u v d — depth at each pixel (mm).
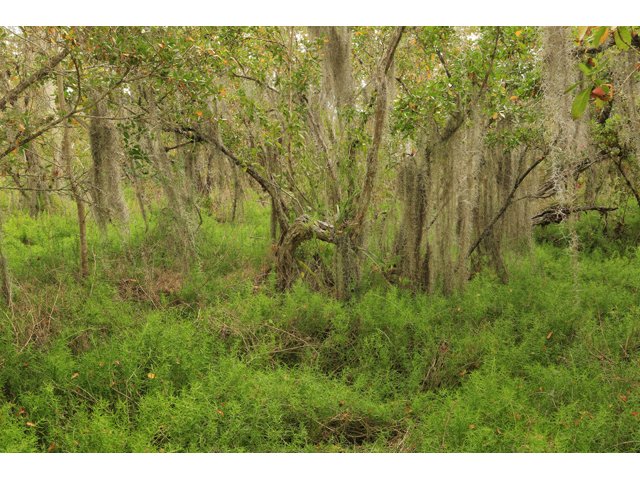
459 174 4133
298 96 5031
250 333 3396
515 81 4504
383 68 3895
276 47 4980
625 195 6215
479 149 4125
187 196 4957
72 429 2160
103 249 4531
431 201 4250
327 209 4457
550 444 2012
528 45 4266
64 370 2553
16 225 7102
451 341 3271
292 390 2570
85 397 2482
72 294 3748
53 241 5320
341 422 2525
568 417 2178
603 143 5078
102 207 4195
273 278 4633
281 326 3561
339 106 4488
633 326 3135
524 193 4715
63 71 3525
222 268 5152
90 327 3195
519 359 2992
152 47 3467
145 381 2535
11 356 2754
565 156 3520
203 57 3869
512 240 4773
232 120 5117
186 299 4215
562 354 3184
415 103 4277
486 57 4035
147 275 4434
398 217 4574
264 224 7555
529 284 4266
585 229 6535
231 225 6777
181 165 4836
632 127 3641
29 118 3650
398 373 3172
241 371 2605
